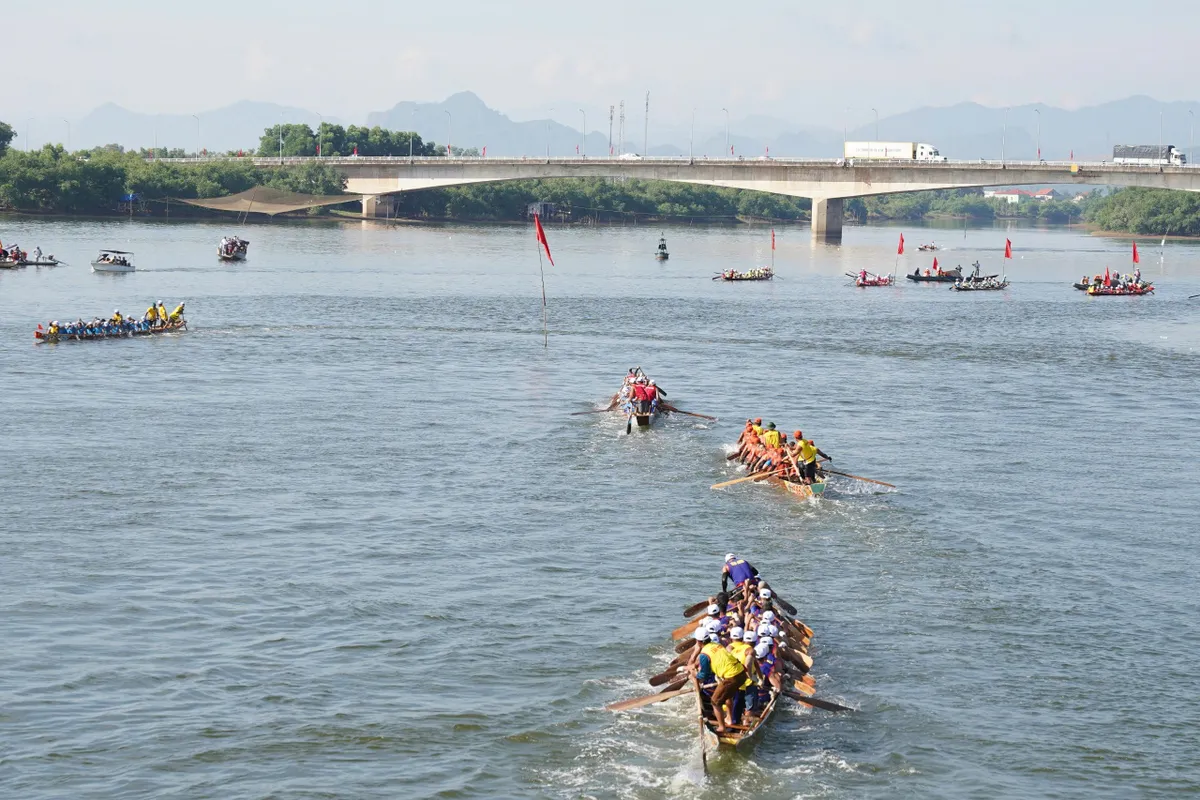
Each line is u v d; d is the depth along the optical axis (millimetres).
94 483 50719
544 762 28750
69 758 28328
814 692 31969
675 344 97375
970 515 48625
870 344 99625
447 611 37250
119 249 176250
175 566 40719
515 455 57406
